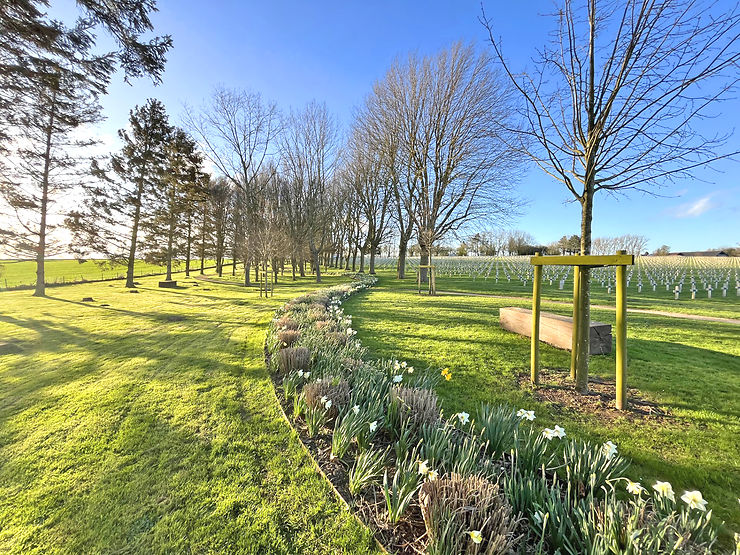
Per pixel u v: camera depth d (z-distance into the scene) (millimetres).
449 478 1888
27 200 14422
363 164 25641
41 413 3396
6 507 2084
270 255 16141
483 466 2129
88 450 2711
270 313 9992
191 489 2221
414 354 5367
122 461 2553
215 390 3955
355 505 2018
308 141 24938
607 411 3328
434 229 18312
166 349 5910
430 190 19016
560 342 5617
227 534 1846
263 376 4410
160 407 3506
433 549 1496
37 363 5148
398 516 1799
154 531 1881
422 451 2250
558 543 1551
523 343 6039
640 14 3080
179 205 22141
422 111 17547
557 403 3533
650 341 6195
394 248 58594
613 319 8523
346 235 40375
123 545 1794
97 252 18891
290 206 25578
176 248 23422
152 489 2229
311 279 27312
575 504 1715
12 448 2754
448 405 3500
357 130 22891
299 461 2510
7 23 5316
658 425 3025
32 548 1778
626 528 1487
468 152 16625
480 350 5582
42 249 15289
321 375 3902
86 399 3729
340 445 2484
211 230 29062
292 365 4316
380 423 2814
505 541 1491
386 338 6477
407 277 28688
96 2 5605
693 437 2803
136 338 6812
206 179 23188
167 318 9250
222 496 2150
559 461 2465
